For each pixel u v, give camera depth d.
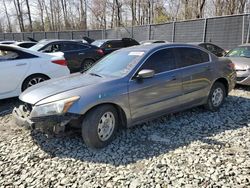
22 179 3.17
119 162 3.50
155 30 21.36
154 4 39.44
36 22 49.62
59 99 3.63
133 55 4.57
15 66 6.13
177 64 4.76
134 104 4.12
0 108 6.05
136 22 41.31
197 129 4.58
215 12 29.39
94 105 3.70
